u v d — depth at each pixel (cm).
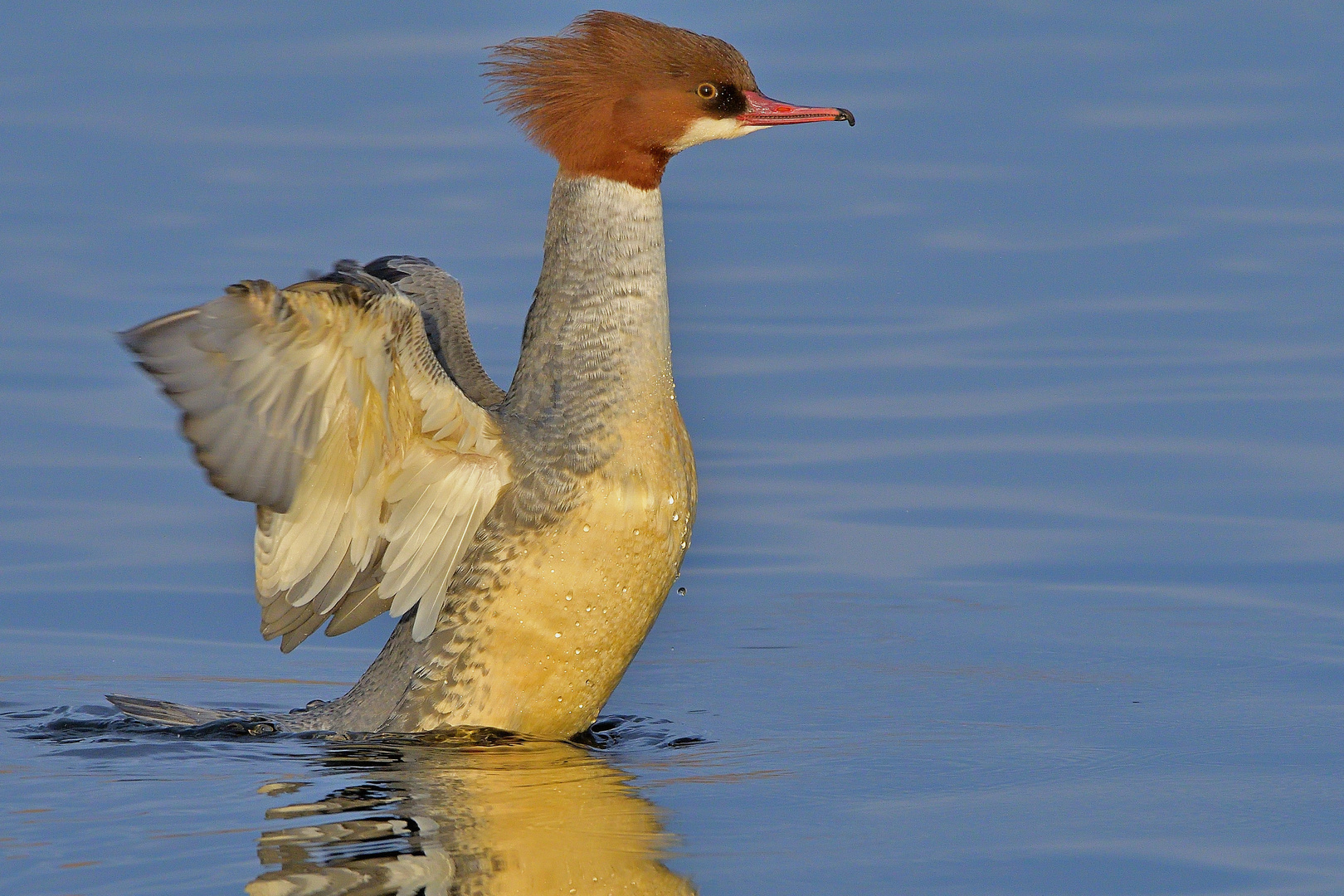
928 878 890
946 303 2092
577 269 1159
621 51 1180
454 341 1327
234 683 1338
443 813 984
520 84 1198
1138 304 2067
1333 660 1310
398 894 866
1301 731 1148
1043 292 2105
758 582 1536
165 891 860
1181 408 1828
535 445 1135
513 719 1153
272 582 1152
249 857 908
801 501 1688
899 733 1166
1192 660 1320
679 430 1162
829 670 1324
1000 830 961
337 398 1077
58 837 935
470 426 1123
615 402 1134
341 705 1194
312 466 1103
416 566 1151
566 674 1146
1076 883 885
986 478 1712
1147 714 1196
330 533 1135
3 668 1341
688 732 1180
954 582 1523
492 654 1141
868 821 974
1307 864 911
